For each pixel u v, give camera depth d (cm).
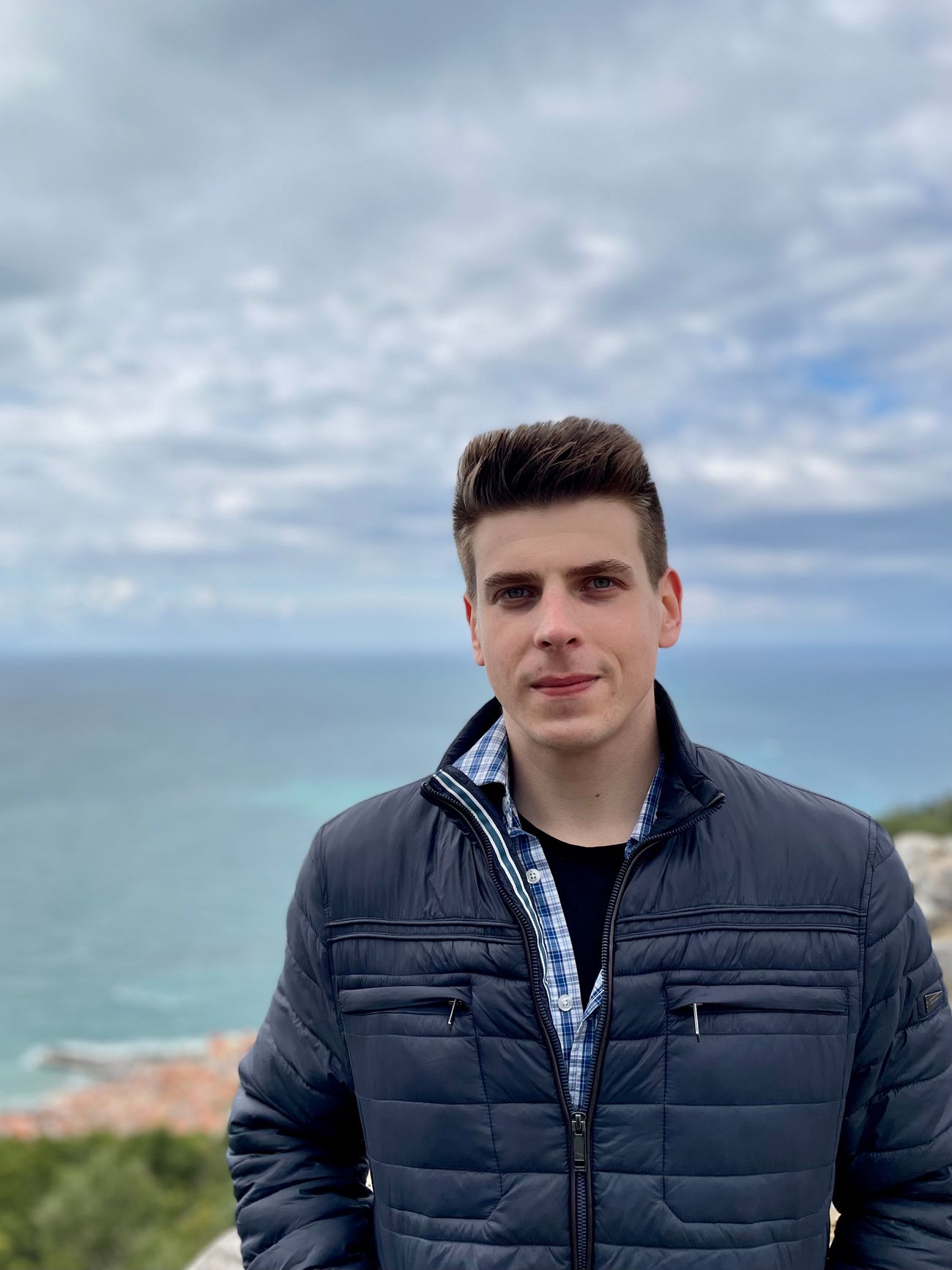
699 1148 152
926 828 1572
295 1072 183
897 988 163
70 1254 1625
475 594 180
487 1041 159
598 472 162
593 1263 151
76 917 8519
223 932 7950
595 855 171
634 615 167
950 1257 160
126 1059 4562
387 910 173
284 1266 172
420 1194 160
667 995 157
